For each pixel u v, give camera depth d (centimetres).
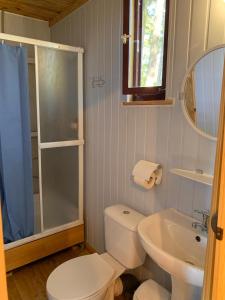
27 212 212
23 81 192
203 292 87
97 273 156
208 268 82
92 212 236
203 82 128
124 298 182
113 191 204
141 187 175
